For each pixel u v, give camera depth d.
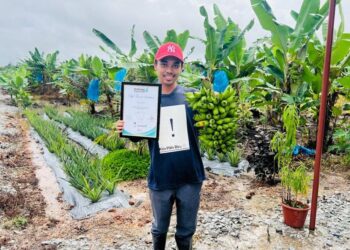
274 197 5.27
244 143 8.02
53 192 5.76
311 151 7.45
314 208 4.11
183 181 2.81
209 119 2.72
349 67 8.00
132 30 8.41
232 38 7.42
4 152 8.21
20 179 6.33
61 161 6.85
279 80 7.44
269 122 8.41
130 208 4.87
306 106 7.09
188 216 2.90
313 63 7.14
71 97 18.22
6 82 19.20
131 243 3.94
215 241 3.96
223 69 8.02
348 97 7.59
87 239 4.04
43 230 4.33
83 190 5.11
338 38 6.75
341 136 7.16
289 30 7.19
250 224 4.37
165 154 2.77
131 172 6.14
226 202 5.12
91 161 6.31
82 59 15.05
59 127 10.82
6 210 4.88
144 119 2.77
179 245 3.05
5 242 3.96
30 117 12.49
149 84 2.73
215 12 8.04
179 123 2.77
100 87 12.64
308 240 3.98
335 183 6.00
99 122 11.45
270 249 3.80
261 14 6.27
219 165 6.85
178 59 2.69
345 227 4.30
